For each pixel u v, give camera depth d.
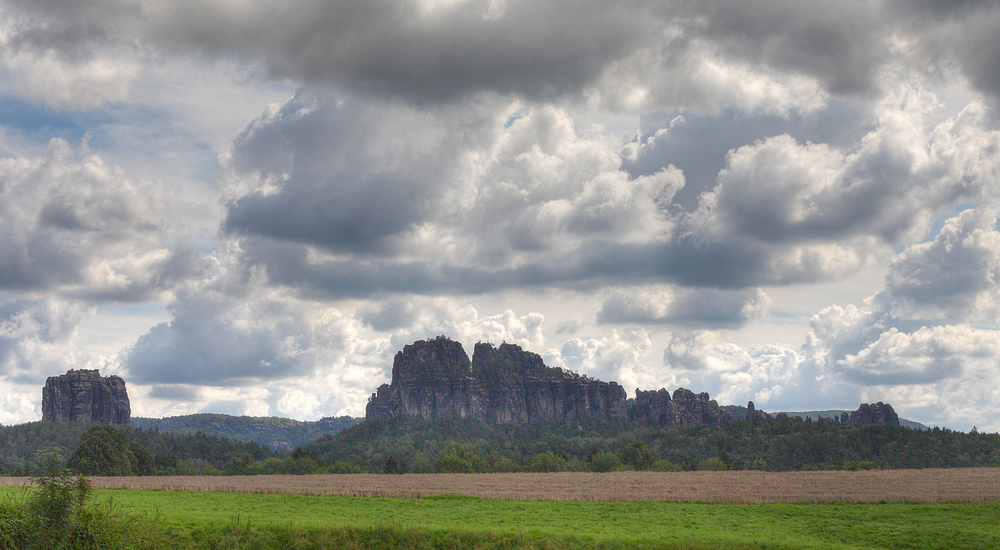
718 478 149.25
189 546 59.72
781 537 67.25
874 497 94.62
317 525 65.31
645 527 71.19
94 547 52.06
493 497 94.81
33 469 51.31
